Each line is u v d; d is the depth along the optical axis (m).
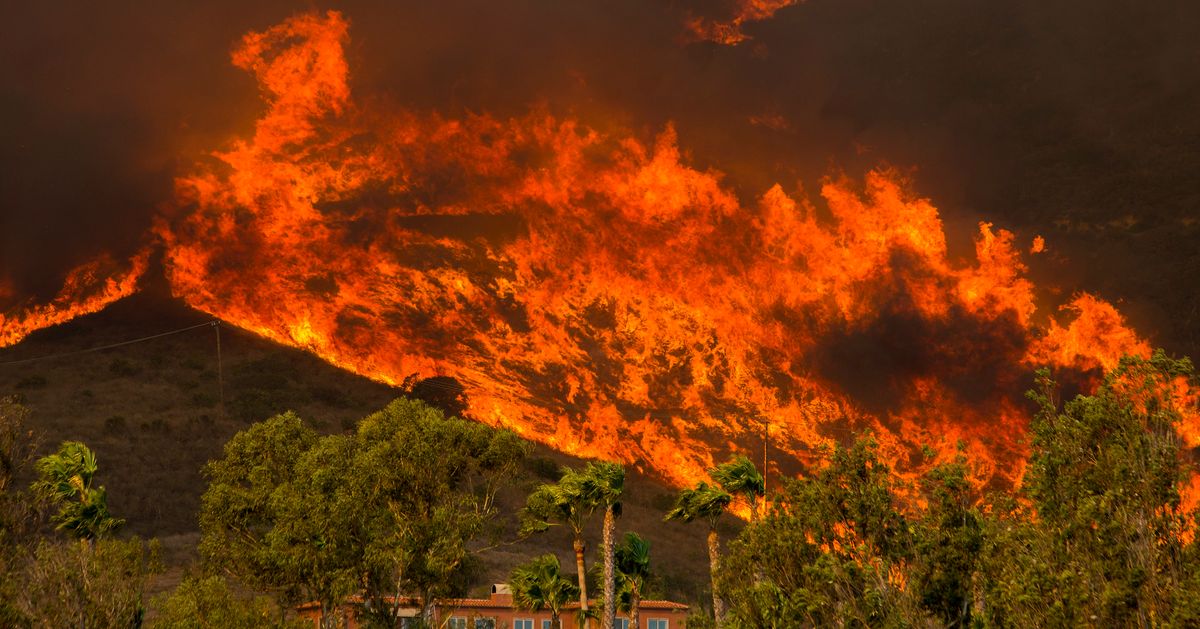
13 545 35.25
